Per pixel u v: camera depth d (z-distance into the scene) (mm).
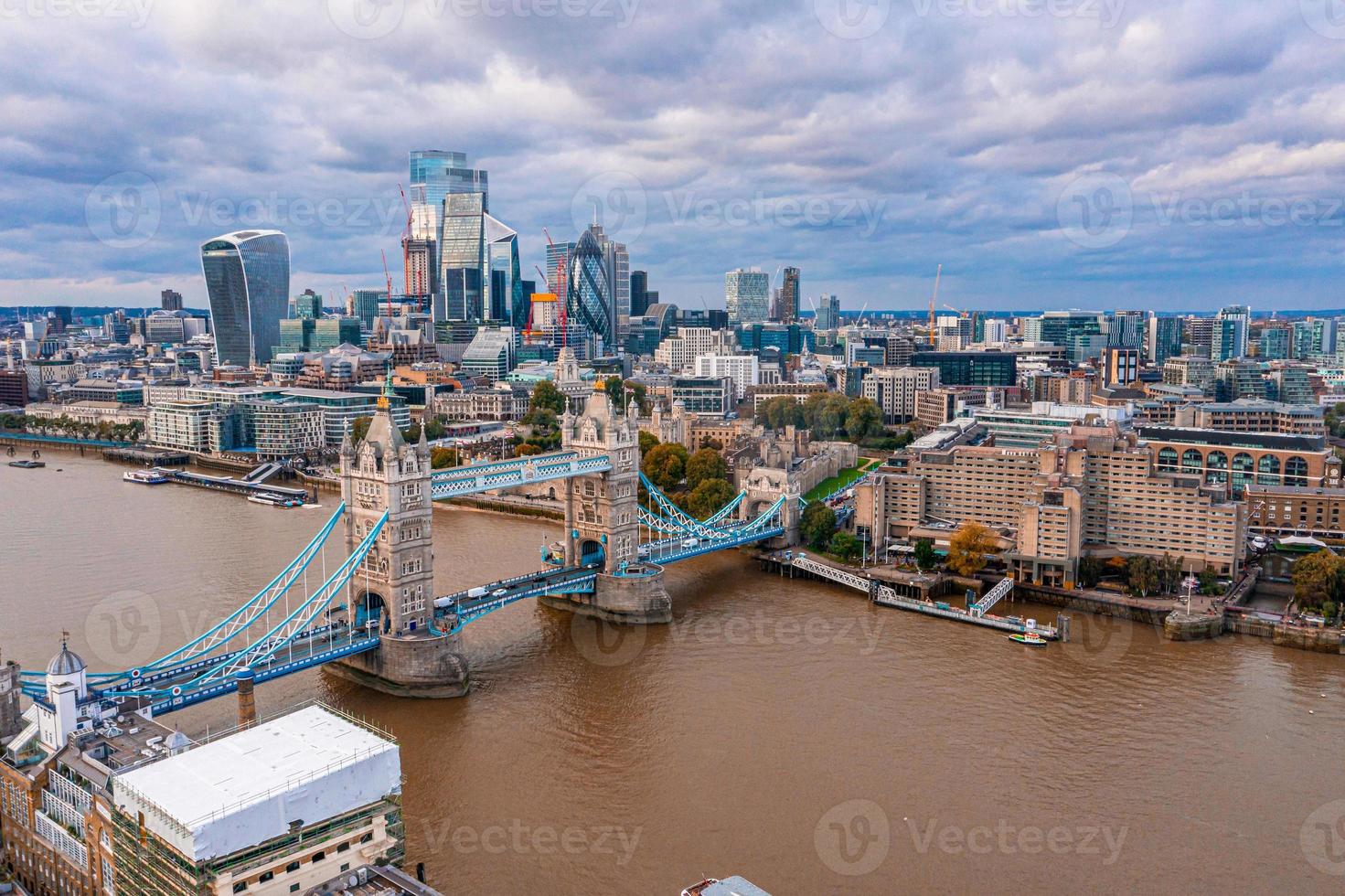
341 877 124938
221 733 182125
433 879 150000
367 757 128875
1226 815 169500
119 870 127312
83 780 139875
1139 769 184875
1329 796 175500
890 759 187875
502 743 194625
